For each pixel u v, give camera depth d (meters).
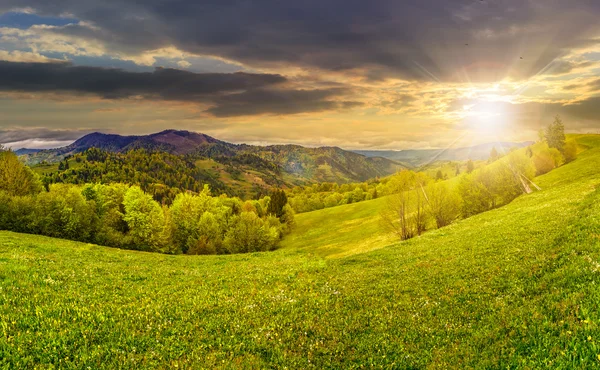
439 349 9.73
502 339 9.40
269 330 11.51
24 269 18.22
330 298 15.88
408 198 67.19
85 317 11.36
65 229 72.56
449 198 65.56
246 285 18.86
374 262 26.72
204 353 9.60
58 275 18.19
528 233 24.50
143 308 13.23
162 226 86.50
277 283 19.44
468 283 15.93
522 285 13.70
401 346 10.19
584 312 9.03
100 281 18.38
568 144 114.88
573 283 11.52
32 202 71.50
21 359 8.27
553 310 10.07
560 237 19.53
